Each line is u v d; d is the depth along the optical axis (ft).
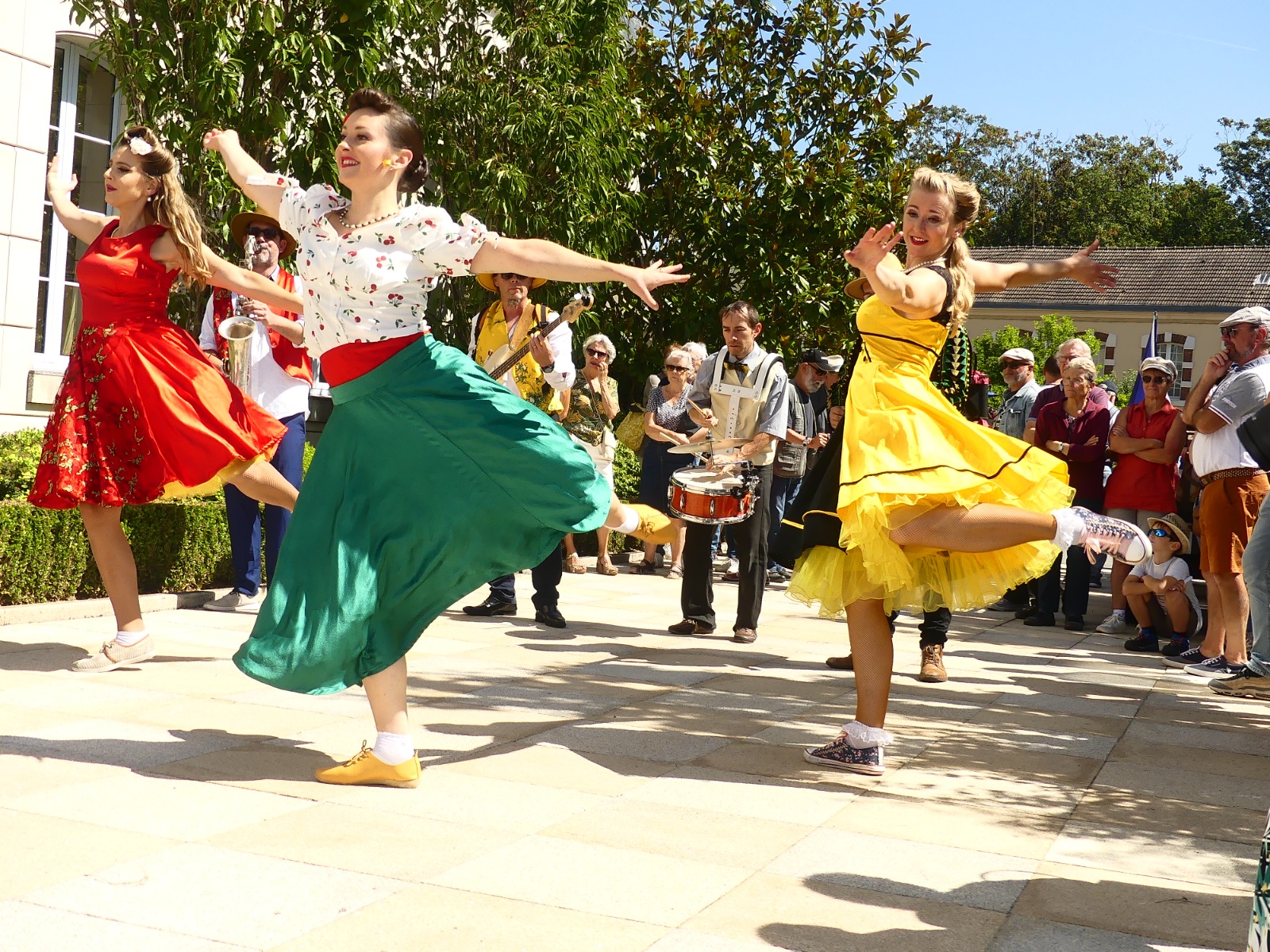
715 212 44.45
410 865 10.24
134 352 17.29
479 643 22.13
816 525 14.19
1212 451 23.11
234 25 28.45
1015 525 13.01
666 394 33.55
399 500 12.55
